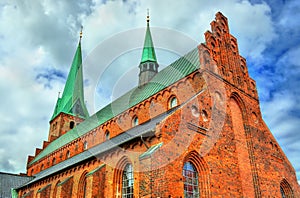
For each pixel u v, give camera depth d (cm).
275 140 2959
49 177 3566
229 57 3006
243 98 2847
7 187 4891
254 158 2562
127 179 2208
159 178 1722
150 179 1752
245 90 2973
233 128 2569
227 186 2155
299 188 2845
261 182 2475
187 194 1880
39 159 5609
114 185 2261
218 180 2098
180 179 1822
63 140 5178
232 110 2684
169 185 1716
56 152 4881
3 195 4681
